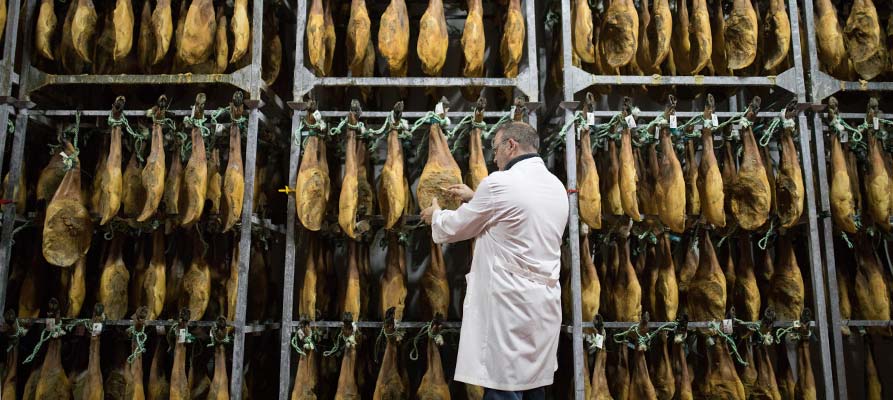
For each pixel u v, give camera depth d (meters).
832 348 4.25
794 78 4.26
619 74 4.54
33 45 4.26
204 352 4.38
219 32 4.34
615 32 4.20
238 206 3.96
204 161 3.93
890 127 4.51
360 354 4.50
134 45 4.70
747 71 4.75
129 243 4.82
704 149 4.01
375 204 4.55
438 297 4.12
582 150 4.05
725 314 4.20
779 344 4.24
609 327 4.07
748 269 4.24
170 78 4.16
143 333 3.86
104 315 3.98
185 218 3.86
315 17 4.10
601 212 4.38
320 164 4.05
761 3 4.85
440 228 3.37
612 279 4.46
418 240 5.09
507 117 4.16
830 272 4.15
